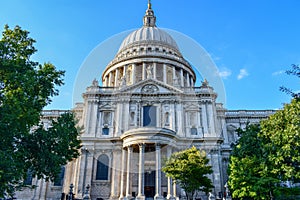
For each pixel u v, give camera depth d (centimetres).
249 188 3447
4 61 2289
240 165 3591
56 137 2655
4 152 1958
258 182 3262
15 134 2200
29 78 2309
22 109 2216
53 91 2744
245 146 3903
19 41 2627
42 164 2488
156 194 3928
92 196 4678
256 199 3472
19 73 2342
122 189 4428
